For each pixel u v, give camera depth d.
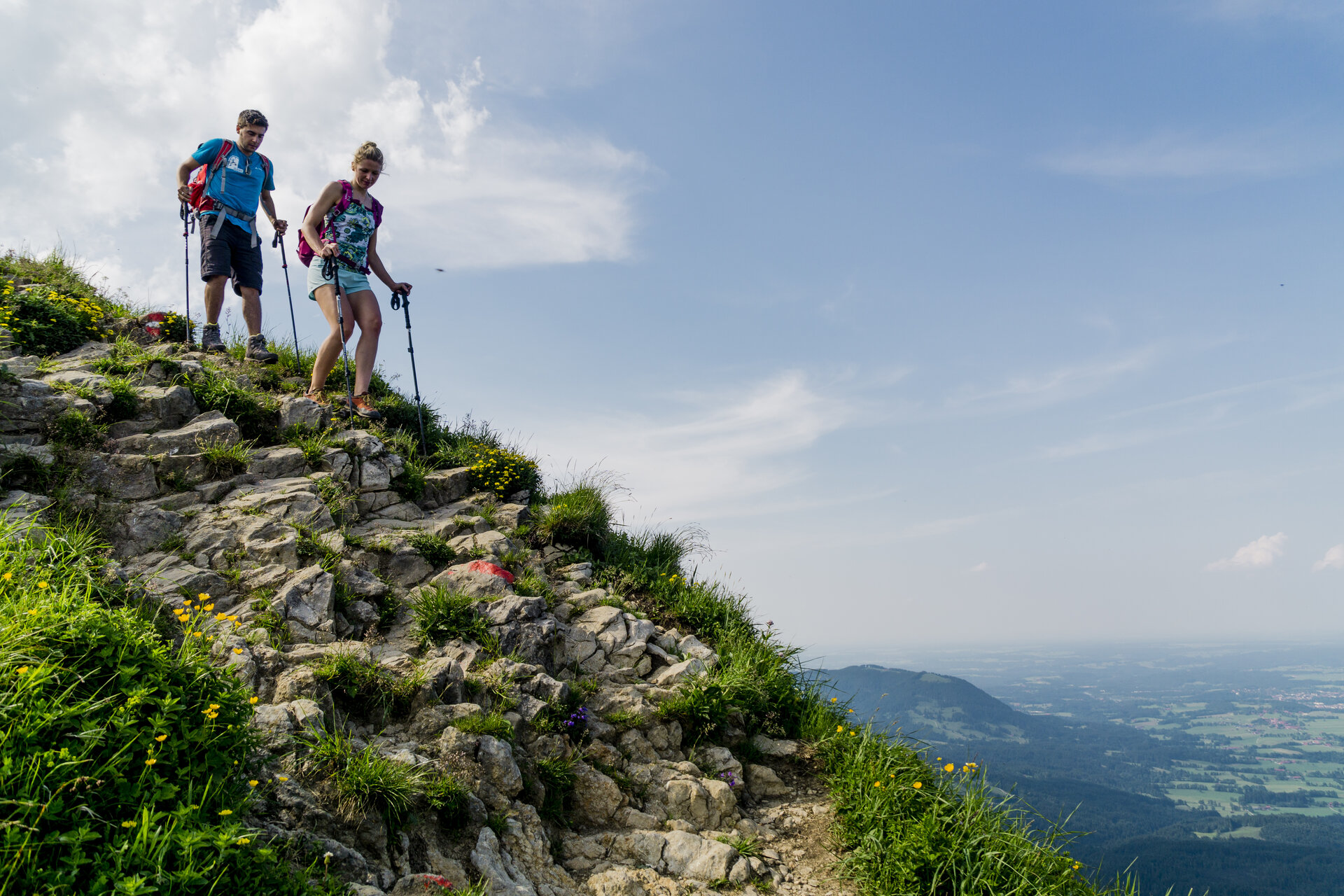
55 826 2.58
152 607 4.39
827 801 5.80
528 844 4.40
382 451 7.80
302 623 5.23
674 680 6.44
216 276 9.04
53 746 2.78
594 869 4.56
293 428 7.73
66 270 10.77
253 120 9.11
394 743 4.52
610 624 6.84
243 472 6.86
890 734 6.20
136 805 2.80
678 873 4.70
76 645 3.26
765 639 7.59
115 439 6.50
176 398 7.14
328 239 8.34
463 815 4.20
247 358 9.29
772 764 6.20
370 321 8.57
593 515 8.58
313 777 3.80
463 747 4.57
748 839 5.20
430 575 6.62
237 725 3.41
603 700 6.00
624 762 5.52
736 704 6.40
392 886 3.60
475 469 8.73
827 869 5.04
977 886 4.61
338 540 6.27
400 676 5.05
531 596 6.62
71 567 4.10
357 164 8.45
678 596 8.15
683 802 5.33
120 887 2.40
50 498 5.50
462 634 5.74
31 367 7.16
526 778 4.78
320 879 3.23
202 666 3.52
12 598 3.54
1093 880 4.79
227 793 3.15
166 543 5.72
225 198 9.02
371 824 3.77
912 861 4.75
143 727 3.08
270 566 5.72
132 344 8.45
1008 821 5.13
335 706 4.51
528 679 5.54
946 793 5.45
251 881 2.83
